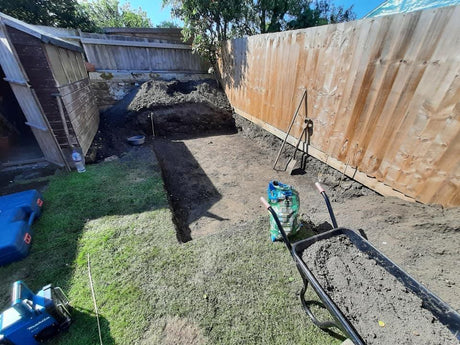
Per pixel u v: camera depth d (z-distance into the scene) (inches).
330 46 126.3
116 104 266.4
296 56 154.5
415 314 47.3
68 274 77.9
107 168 156.1
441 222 76.4
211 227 118.6
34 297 56.0
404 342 42.9
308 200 134.7
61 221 102.9
